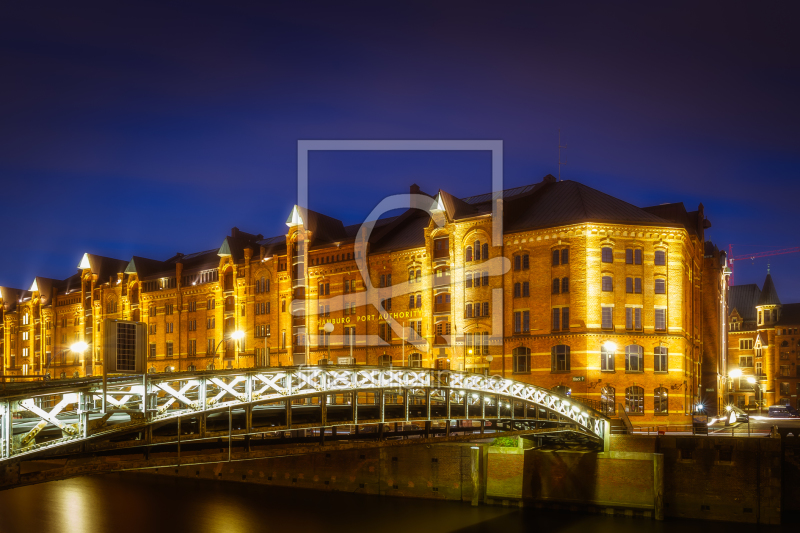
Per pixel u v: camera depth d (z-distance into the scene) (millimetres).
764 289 127875
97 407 20750
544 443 45625
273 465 53969
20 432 20969
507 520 41281
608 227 59000
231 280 86438
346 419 32344
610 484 42656
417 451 48062
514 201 64750
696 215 80000
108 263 107312
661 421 57500
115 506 47406
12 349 120938
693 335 69875
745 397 127438
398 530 39781
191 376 23250
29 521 43500
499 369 62000
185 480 56938
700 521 40781
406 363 68438
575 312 58438
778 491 39656
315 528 40844
